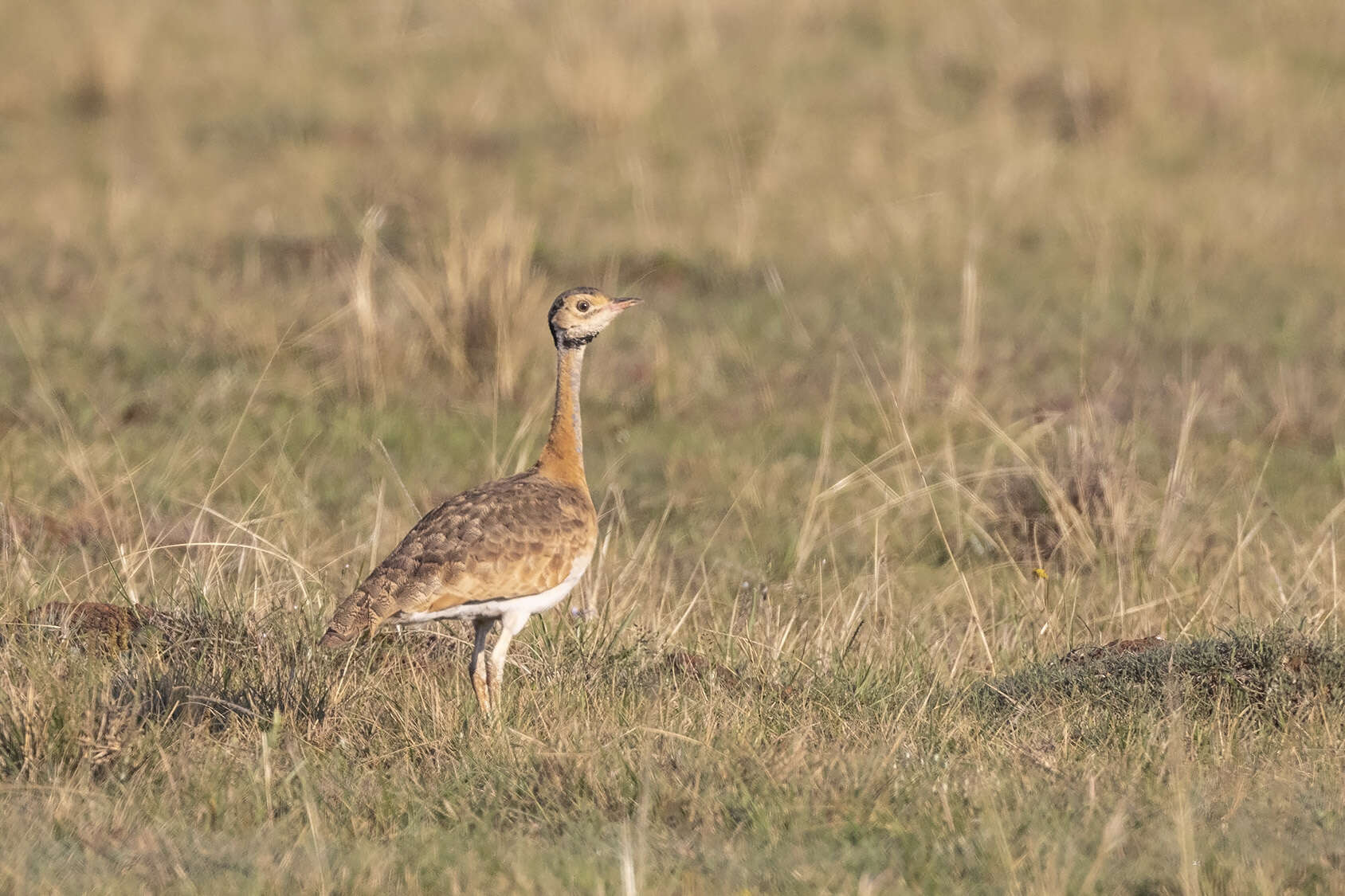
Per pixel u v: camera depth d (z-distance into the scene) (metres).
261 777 7.01
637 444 14.10
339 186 20.55
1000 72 24.62
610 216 20.16
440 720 7.89
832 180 21.53
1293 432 14.54
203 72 24.97
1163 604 10.48
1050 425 13.33
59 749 7.25
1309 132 23.42
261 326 15.80
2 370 14.70
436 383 15.17
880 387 15.44
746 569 11.48
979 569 11.70
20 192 20.42
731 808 6.83
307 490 12.12
